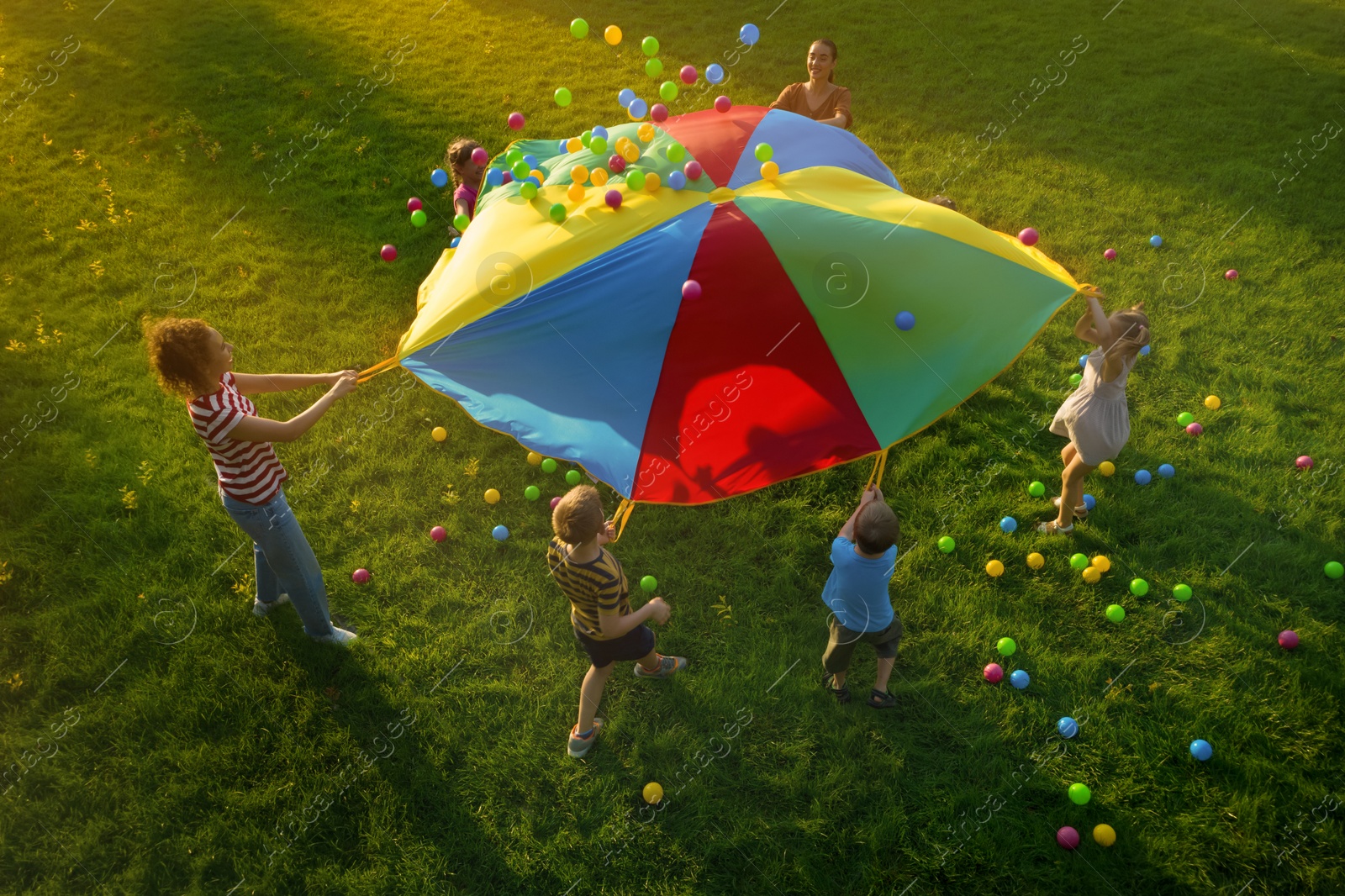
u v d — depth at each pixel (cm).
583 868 398
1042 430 623
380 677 477
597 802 424
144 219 827
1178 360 671
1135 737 441
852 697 464
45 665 477
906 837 406
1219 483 576
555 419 464
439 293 512
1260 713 449
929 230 491
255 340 698
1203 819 408
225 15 1255
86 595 515
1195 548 536
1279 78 1084
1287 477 576
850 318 466
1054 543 544
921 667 479
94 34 1187
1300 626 492
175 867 398
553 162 594
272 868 395
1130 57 1146
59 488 578
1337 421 615
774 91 1074
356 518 567
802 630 500
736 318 468
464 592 523
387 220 837
